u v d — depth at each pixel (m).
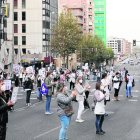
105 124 13.07
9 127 12.55
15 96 8.16
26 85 19.45
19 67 35.41
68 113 9.48
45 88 15.66
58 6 91.38
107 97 15.54
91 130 11.84
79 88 13.63
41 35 76.88
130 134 11.12
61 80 27.56
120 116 15.11
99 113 10.98
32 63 70.81
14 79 29.77
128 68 129.75
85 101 17.06
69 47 66.44
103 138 10.52
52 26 73.56
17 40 76.88
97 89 11.13
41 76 22.09
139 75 72.69
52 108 18.08
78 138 10.54
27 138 10.62
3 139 8.12
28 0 76.50
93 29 154.38
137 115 15.38
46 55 78.81
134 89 32.22
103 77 15.67
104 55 113.94
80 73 29.95
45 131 11.73
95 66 123.12
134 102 20.83
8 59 39.88
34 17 76.69
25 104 20.25
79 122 13.55
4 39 59.09
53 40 67.06
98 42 110.69
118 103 20.31
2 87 8.16
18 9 76.69
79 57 96.25
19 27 76.75
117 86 21.70
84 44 94.81
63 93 9.66
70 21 66.50
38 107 18.77
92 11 153.62
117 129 12.02
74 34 66.38
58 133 11.38
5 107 7.97
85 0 142.62
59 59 89.88
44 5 76.94
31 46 76.75
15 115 15.68
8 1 75.81
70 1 133.62
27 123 13.41
